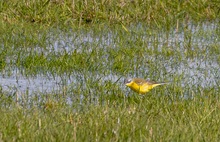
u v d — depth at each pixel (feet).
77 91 79.10
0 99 75.20
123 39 105.91
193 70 93.30
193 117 67.92
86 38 107.24
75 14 116.37
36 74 88.22
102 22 115.85
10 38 102.01
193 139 59.67
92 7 117.50
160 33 112.88
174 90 80.33
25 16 113.80
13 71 89.20
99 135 59.21
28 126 61.21
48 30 110.11
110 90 80.18
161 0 122.42
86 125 62.59
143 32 111.65
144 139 58.85
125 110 68.69
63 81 84.58
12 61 92.63
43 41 102.17
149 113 68.64
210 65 96.12
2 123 61.62
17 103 71.51
